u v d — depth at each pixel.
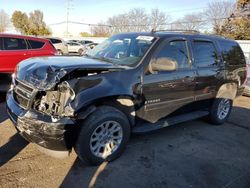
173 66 3.66
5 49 6.73
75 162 3.34
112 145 3.39
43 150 3.19
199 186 3.04
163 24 46.78
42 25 56.50
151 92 3.64
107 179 3.03
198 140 4.36
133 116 3.54
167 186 2.99
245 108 6.62
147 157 3.62
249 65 7.81
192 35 4.36
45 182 2.88
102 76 3.14
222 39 5.07
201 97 4.54
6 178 2.88
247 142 4.45
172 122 4.11
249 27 30.39
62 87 2.85
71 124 2.83
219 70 4.77
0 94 5.77
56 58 3.71
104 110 3.15
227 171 3.43
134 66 3.48
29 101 2.97
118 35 4.56
